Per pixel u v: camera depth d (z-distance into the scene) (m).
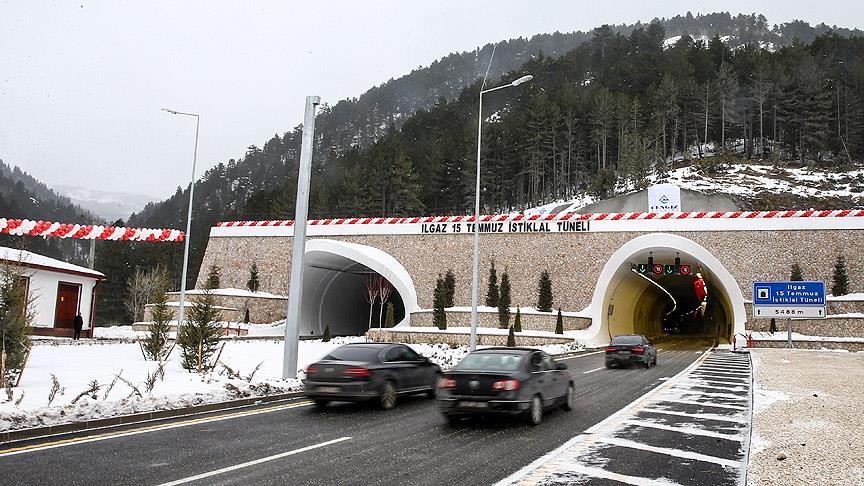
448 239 50.28
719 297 56.28
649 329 77.25
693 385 18.17
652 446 9.16
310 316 55.75
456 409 11.41
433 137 144.38
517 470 7.77
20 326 13.84
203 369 17.64
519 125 114.50
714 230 43.72
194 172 38.59
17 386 13.62
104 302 88.00
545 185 113.88
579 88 141.50
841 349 37.19
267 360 22.52
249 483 7.06
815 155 103.12
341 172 131.75
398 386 13.99
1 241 80.25
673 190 57.06
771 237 42.56
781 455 7.88
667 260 48.41
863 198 75.19
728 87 111.25
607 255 45.97
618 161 105.00
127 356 21.83
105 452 8.61
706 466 7.87
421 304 49.44
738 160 102.69
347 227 53.47
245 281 55.16
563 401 13.21
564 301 46.28
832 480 6.69
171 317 21.03
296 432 10.49
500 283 48.16
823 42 133.25
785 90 107.00
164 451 8.75
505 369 11.80
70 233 38.38
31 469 7.55
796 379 18.19
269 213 115.31
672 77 117.50
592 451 8.81
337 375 13.19
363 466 7.99
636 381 19.73
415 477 7.41
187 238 37.72
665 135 115.94
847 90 108.38
